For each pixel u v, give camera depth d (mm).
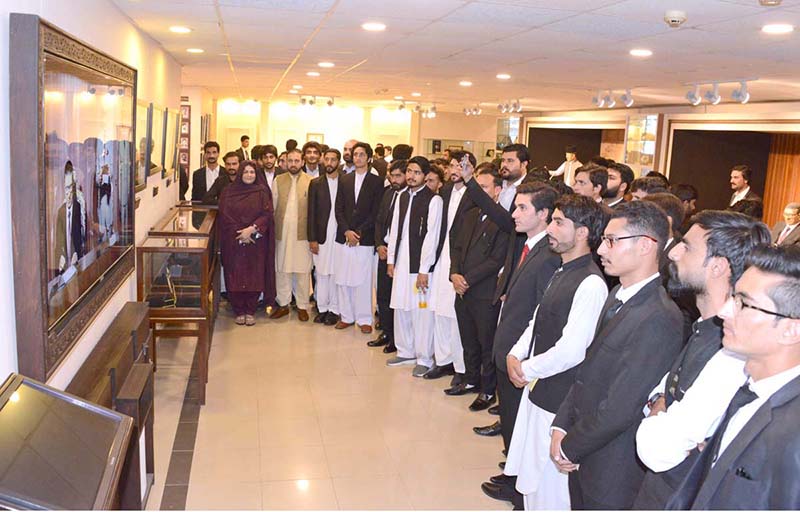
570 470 2443
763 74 6332
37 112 2109
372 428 4207
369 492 3420
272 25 4781
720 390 1718
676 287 1998
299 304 6785
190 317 4434
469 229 4523
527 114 15109
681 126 10453
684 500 1622
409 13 4102
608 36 4629
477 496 3430
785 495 1340
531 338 2977
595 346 2346
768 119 8883
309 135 17781
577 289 2697
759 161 10977
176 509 3178
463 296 4598
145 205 4992
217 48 6191
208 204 7160
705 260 1897
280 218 6660
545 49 5406
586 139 15055
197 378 4957
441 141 18109
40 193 2141
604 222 2752
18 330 2168
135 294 4410
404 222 5285
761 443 1394
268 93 13398
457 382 4953
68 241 2535
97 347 3172
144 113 4785
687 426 1745
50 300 2293
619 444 2262
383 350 5832
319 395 4730
